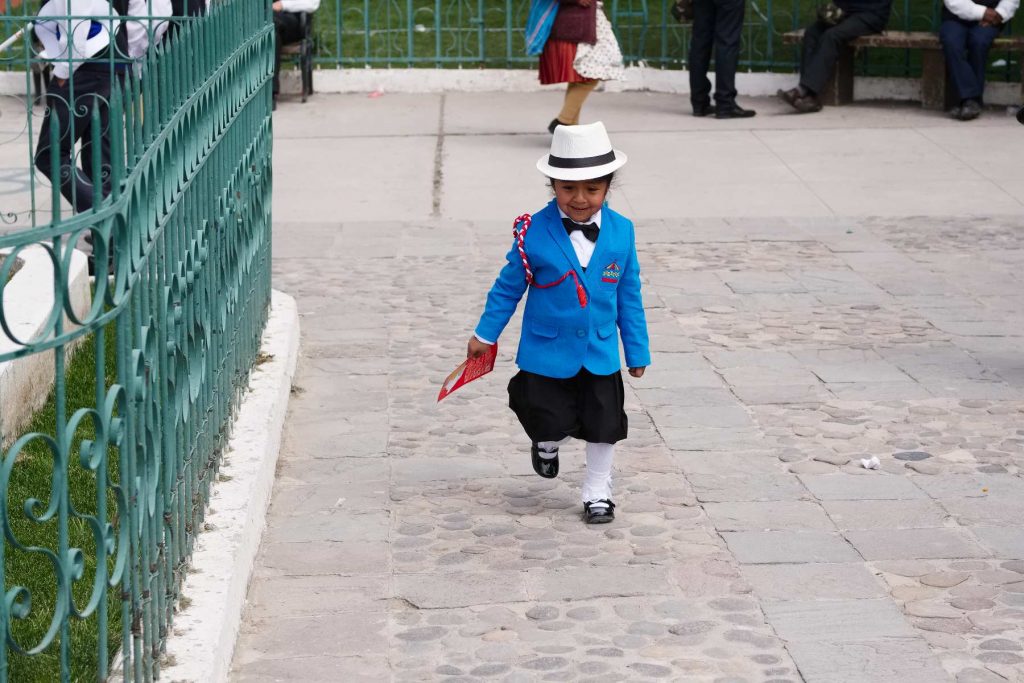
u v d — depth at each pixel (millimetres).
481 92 15039
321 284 8273
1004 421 5945
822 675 3867
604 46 11703
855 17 13562
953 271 8484
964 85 13055
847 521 4930
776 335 7230
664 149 12156
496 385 6484
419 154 12000
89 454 3027
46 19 6496
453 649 4055
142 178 3438
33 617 4074
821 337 7188
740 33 13289
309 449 5695
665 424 5945
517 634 4141
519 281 4828
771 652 4008
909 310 7676
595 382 4848
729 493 5195
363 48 16500
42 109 11891
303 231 9578
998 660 3939
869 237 9336
